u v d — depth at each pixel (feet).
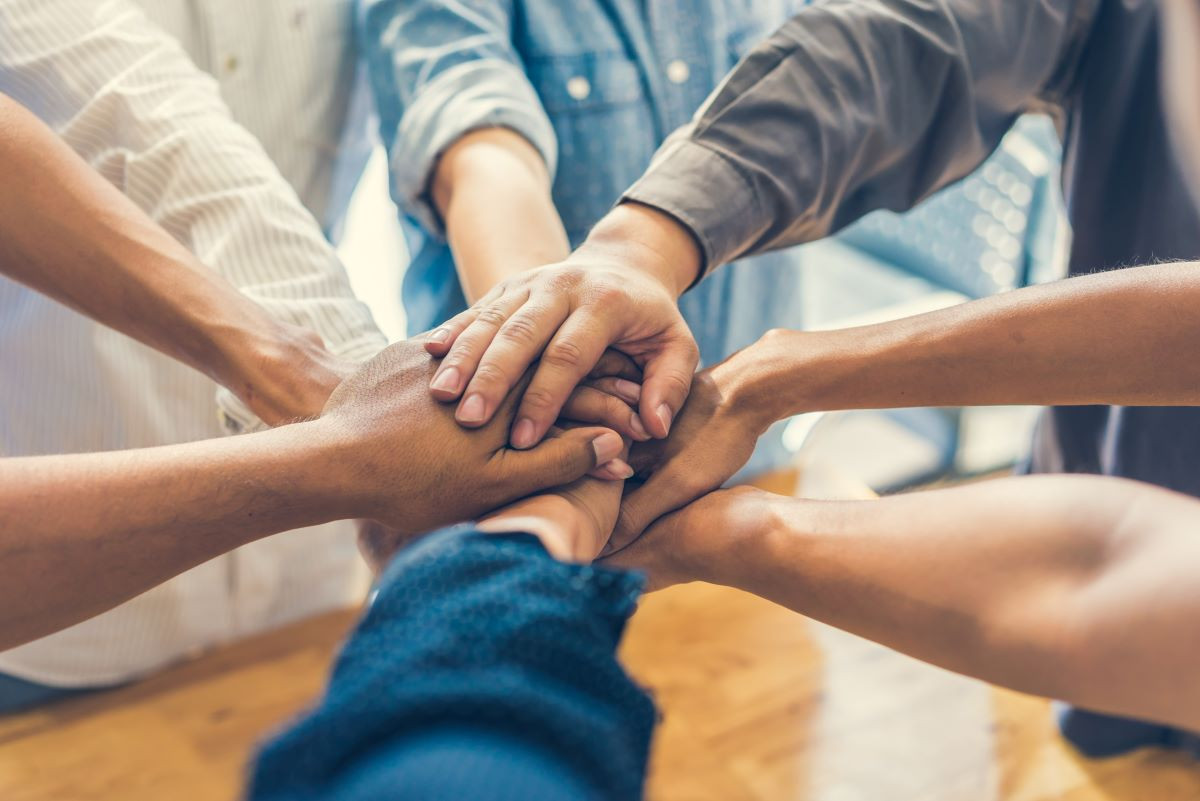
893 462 5.67
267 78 3.27
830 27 2.32
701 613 2.70
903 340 1.93
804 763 2.28
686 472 1.94
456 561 1.12
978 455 5.76
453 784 0.81
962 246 4.63
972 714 2.42
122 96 2.51
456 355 1.88
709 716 2.39
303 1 3.23
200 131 2.49
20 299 3.05
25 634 1.56
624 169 3.24
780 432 3.93
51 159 2.05
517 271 2.36
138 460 1.64
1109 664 1.16
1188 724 1.12
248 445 1.72
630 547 1.88
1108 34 2.54
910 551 1.40
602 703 0.99
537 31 3.10
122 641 3.20
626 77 3.17
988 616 1.29
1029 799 2.21
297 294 2.31
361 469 1.75
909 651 1.41
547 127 2.87
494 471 1.81
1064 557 1.27
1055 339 1.80
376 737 0.89
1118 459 2.58
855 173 2.43
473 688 0.90
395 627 1.03
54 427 3.26
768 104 2.26
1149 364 1.75
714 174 2.23
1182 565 1.15
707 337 3.59
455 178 2.68
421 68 2.89
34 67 2.58
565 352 1.91
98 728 2.38
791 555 1.56
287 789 0.87
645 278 2.11
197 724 2.39
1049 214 4.16
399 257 4.51
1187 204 2.41
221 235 2.38
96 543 1.56
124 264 2.05
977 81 2.43
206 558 1.66
